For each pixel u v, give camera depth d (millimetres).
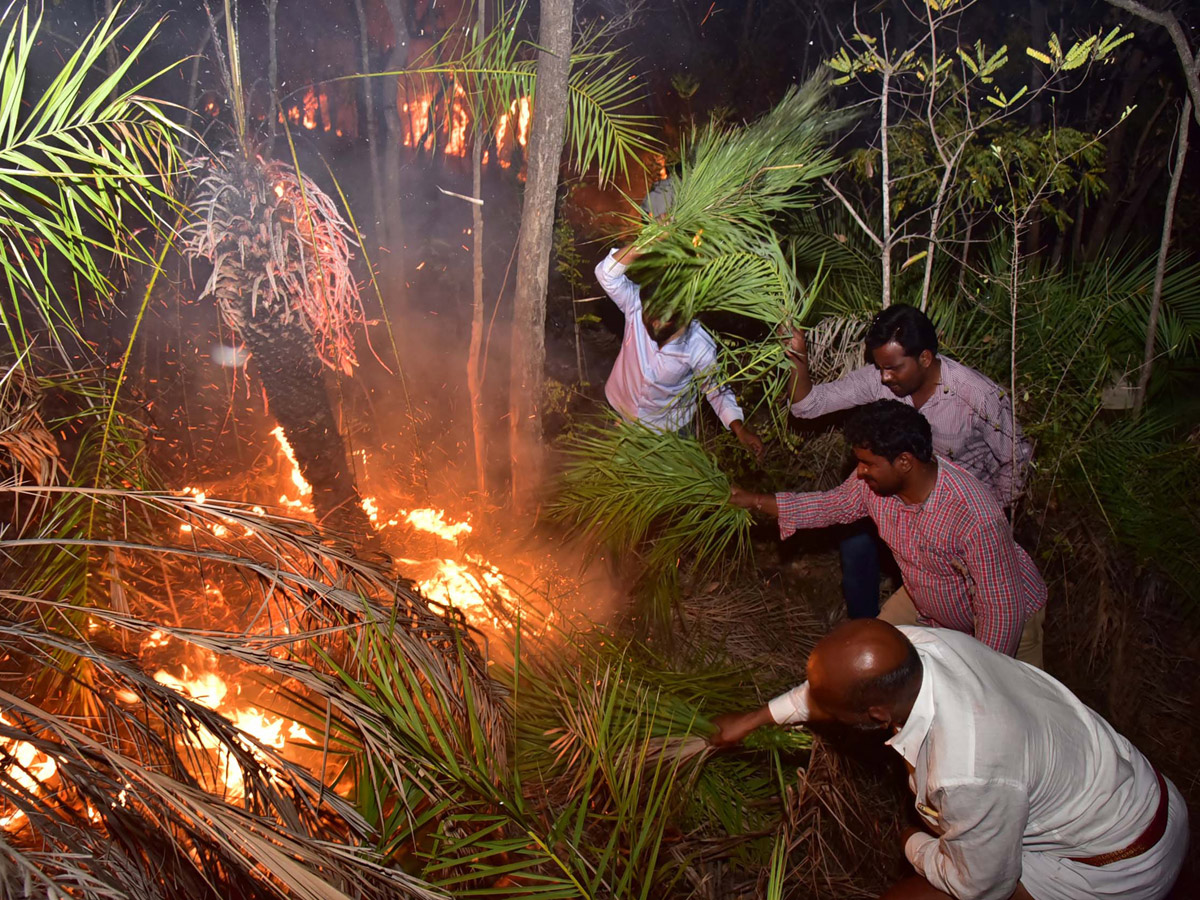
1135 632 3982
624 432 3650
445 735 2432
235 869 1870
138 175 2320
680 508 3801
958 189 4203
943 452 3273
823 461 4453
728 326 4477
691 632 3996
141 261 2559
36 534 3053
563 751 2807
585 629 3744
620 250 3713
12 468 2586
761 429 4172
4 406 2711
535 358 4027
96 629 2979
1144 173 6281
